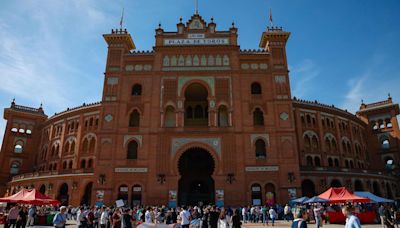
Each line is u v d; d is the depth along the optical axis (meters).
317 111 64.19
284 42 48.34
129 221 18.47
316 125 63.06
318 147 61.50
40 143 73.69
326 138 63.56
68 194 50.78
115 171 41.97
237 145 42.84
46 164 67.62
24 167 72.38
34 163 73.50
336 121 66.56
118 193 41.19
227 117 45.88
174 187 40.97
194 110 53.62
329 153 62.72
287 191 40.78
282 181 41.25
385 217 27.73
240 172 41.59
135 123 46.66
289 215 37.47
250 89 45.97
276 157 42.38
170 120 46.44
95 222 27.12
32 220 31.56
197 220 20.73
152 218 28.31
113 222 20.11
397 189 67.00
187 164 49.91
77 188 50.31
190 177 49.16
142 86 46.25
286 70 46.69
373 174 58.75
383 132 73.94
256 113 47.53
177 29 49.09
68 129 67.00
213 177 41.47
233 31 48.66
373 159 73.81
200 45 47.50
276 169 41.88
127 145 43.31
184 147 42.69
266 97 45.56
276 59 47.34
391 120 73.12
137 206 37.41
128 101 45.53
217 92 45.59
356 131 71.94
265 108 45.03
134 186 41.59
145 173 41.72
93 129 61.94
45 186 54.31
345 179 53.47
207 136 43.28
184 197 48.12
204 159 50.00
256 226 30.88
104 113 44.78
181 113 44.56
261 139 43.53
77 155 61.66
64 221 16.78
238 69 46.56
